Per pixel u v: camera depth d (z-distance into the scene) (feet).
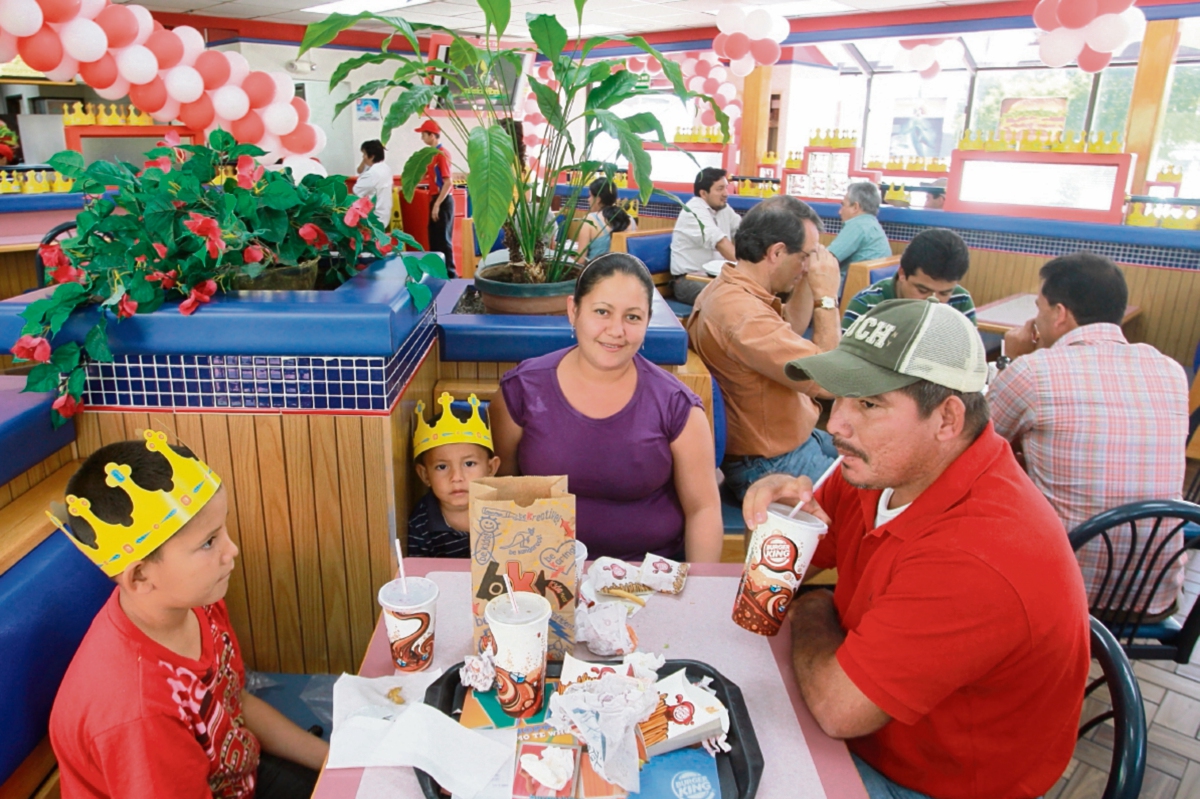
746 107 31.27
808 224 7.92
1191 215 17.19
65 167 5.33
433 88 7.46
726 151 27.86
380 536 5.64
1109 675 3.80
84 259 5.30
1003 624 3.42
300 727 5.08
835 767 3.37
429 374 6.88
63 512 3.60
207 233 5.01
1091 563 6.38
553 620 3.88
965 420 3.71
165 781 3.49
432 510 6.02
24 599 3.91
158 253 5.25
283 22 31.71
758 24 22.53
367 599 5.80
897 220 19.88
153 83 10.64
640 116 8.21
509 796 3.09
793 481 4.29
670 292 17.75
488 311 8.00
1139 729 3.63
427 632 3.81
